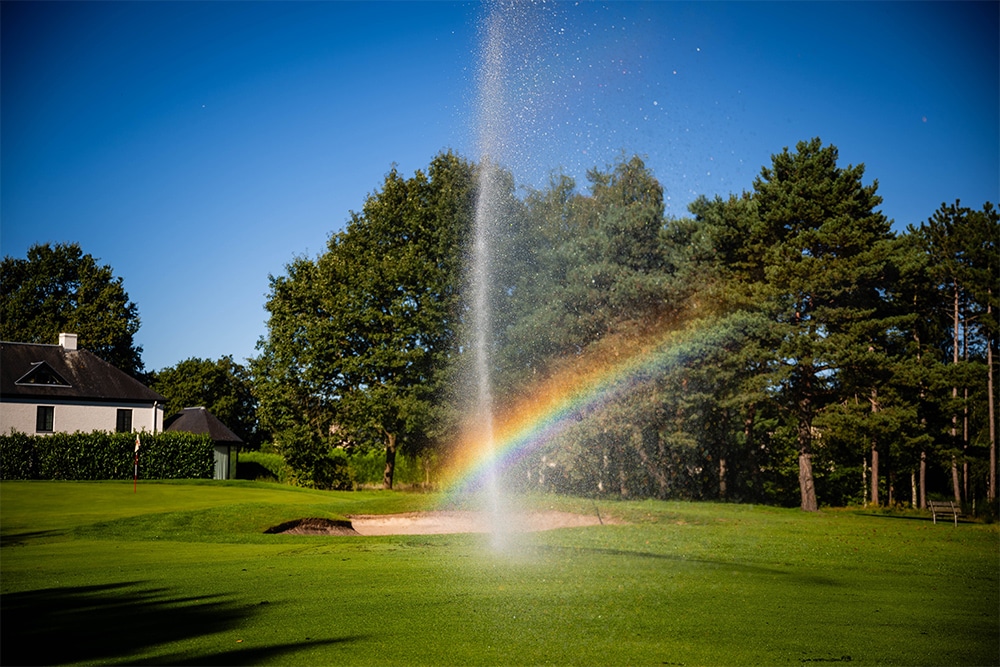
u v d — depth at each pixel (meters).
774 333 35.09
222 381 76.38
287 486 38.97
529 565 13.23
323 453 44.38
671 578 11.88
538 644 7.32
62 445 43.75
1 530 18.00
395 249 43.59
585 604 9.42
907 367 36.25
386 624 8.06
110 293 66.44
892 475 48.88
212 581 10.93
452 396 39.38
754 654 7.11
